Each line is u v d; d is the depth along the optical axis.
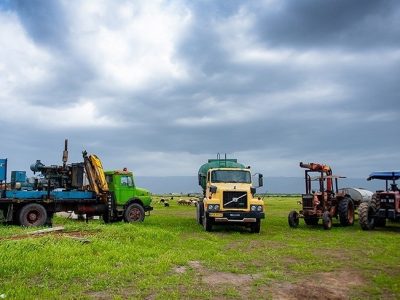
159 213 33.59
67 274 9.02
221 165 23.28
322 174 21.88
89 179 22.73
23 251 10.71
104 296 7.73
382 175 21.30
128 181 23.50
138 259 11.10
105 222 23.64
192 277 9.41
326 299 7.92
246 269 10.45
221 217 19.00
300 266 10.83
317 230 20.39
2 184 20.53
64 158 22.58
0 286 8.06
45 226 19.95
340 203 22.50
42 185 21.55
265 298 7.85
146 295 7.86
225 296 7.93
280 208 40.91
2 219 20.09
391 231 19.95
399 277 9.70
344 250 13.83
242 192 19.33
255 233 19.02
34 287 7.97
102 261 10.50
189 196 94.06
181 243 14.70
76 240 12.77
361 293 8.37
